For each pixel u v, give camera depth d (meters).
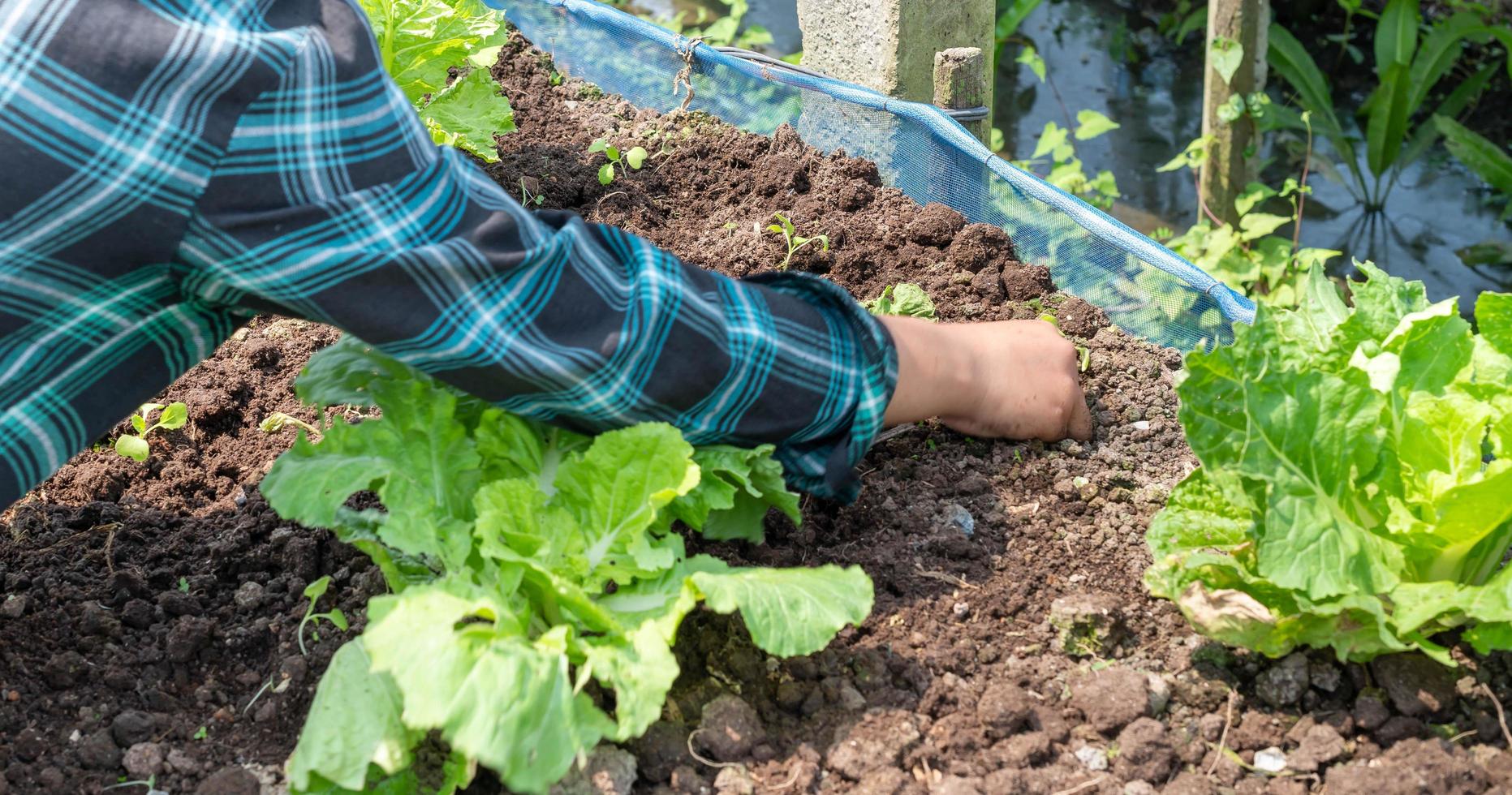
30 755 1.81
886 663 1.89
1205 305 2.49
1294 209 5.16
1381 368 1.82
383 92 1.53
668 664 1.61
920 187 3.04
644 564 1.72
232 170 1.41
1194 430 1.72
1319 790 1.71
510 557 1.66
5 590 2.09
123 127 1.34
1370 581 1.70
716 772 1.75
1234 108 4.38
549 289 1.61
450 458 1.85
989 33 3.55
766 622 1.63
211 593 2.08
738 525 1.97
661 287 1.65
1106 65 6.06
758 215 3.06
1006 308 2.70
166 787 1.78
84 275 1.43
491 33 3.02
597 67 3.64
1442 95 5.67
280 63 1.40
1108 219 2.62
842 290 1.83
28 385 1.50
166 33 1.34
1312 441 1.72
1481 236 4.98
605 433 1.71
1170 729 1.81
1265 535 1.68
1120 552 2.10
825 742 1.78
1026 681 1.87
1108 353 2.57
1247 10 4.29
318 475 1.75
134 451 2.30
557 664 1.53
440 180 1.55
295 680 1.89
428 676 1.46
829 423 1.85
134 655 1.97
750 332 1.72
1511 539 1.85
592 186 3.16
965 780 1.70
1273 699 1.82
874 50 3.42
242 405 2.54
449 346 1.55
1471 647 1.84
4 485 1.53
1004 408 2.18
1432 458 1.81
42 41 1.32
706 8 5.89
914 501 2.20
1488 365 1.85
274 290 1.48
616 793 1.71
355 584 2.06
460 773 1.65
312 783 1.62
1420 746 1.71
